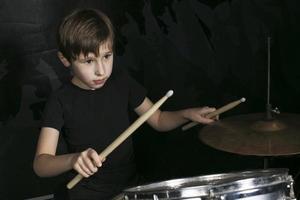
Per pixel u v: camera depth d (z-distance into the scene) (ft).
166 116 5.57
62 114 4.97
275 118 5.69
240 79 7.67
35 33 6.70
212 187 3.72
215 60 7.53
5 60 6.63
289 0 7.59
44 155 4.63
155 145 7.53
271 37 7.63
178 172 7.69
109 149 4.24
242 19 7.51
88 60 4.62
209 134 5.53
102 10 6.89
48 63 6.84
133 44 7.12
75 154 4.40
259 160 7.71
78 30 4.56
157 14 7.16
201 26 7.38
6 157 6.89
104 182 5.05
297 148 5.10
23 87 6.77
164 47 7.27
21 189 7.04
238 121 5.84
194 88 7.52
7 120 6.79
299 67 7.78
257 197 3.80
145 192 3.79
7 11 6.53
